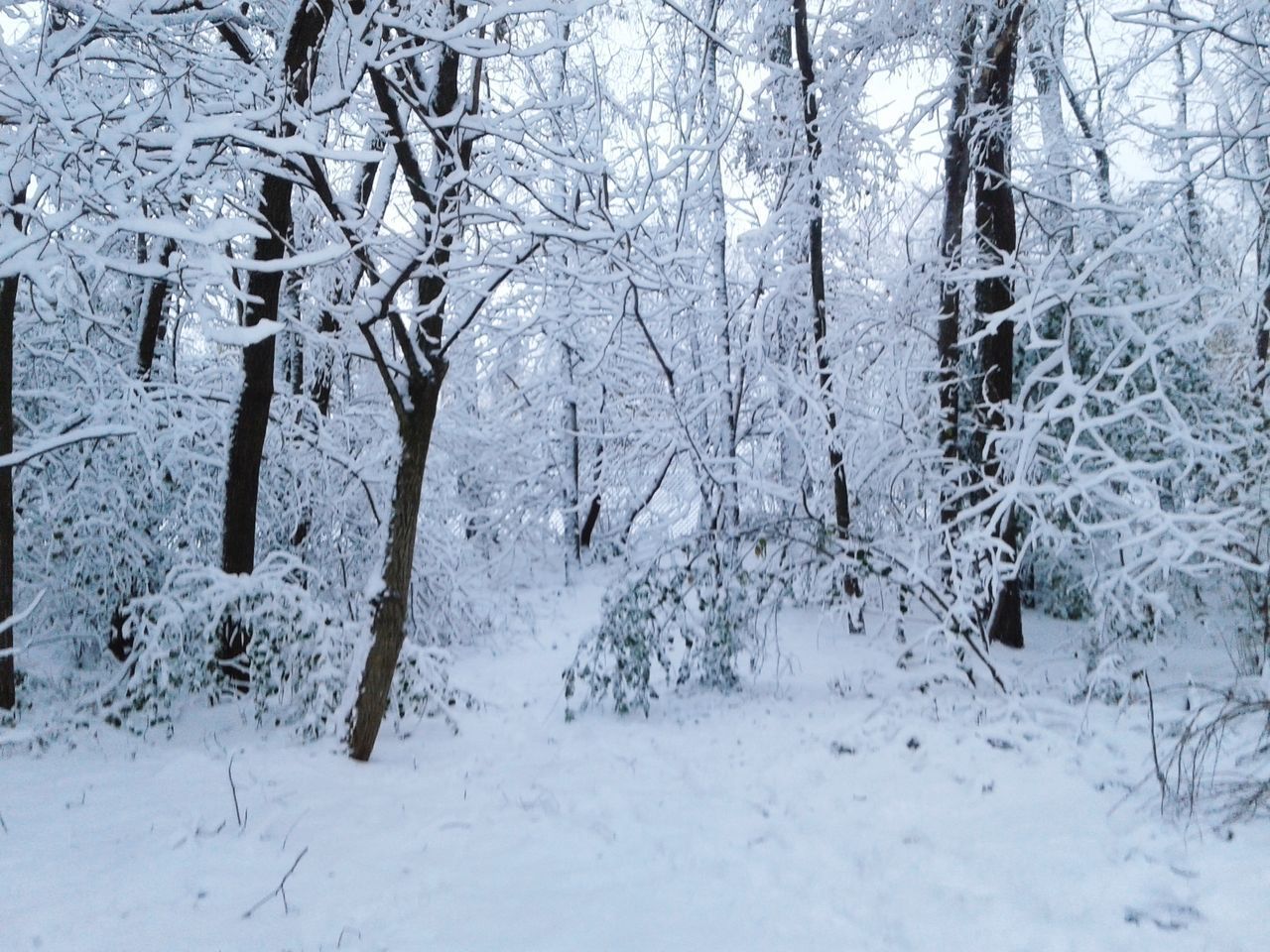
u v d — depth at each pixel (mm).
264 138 5664
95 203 5488
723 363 14648
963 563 10000
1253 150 13016
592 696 8773
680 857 4797
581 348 15922
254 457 8586
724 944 3754
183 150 5547
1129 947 3465
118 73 7723
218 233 5113
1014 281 11391
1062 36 12695
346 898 4238
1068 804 5043
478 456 16156
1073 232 12508
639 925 3953
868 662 10297
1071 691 8102
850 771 6195
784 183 13578
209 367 12617
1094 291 9867
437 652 8320
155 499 9992
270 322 5379
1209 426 10570
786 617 12641
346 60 7316
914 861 4520
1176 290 11016
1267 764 5078
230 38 8398
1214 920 3564
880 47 12250
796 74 12539
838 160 12602
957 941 3658
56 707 7781
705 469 13258
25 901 4066
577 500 18125
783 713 8133
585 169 7359
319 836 5082
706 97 13852
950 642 8688
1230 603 9609
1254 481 9695
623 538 18516
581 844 5016
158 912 4023
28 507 9641
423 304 7395
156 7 6523
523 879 4508
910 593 9711
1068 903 3867
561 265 9633
